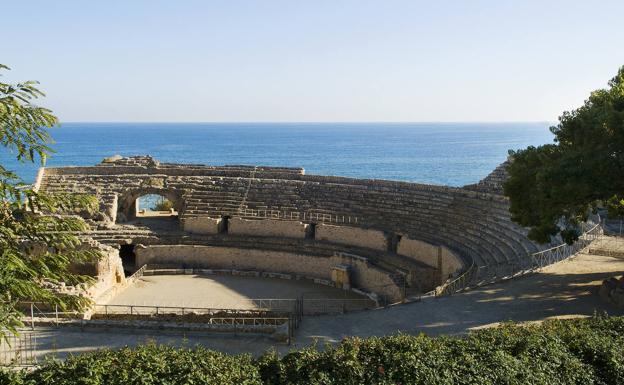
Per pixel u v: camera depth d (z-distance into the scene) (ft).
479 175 612.29
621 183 108.99
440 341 71.72
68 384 61.16
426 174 628.69
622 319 81.00
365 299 170.71
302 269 196.54
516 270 141.28
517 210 128.26
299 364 66.08
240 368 65.16
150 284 185.88
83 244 171.32
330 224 205.16
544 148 128.57
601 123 111.24
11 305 65.51
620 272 132.67
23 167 632.38
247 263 202.39
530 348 70.85
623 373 69.31
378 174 632.38
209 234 212.02
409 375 64.59
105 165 245.86
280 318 124.57
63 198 73.97
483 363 67.00
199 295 173.17
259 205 219.61
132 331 110.52
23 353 99.81
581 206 124.88
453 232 182.09
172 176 238.07
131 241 207.10
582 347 72.38
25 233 71.41
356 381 64.23
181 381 61.98
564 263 143.13
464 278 142.92
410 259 182.80
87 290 150.92
